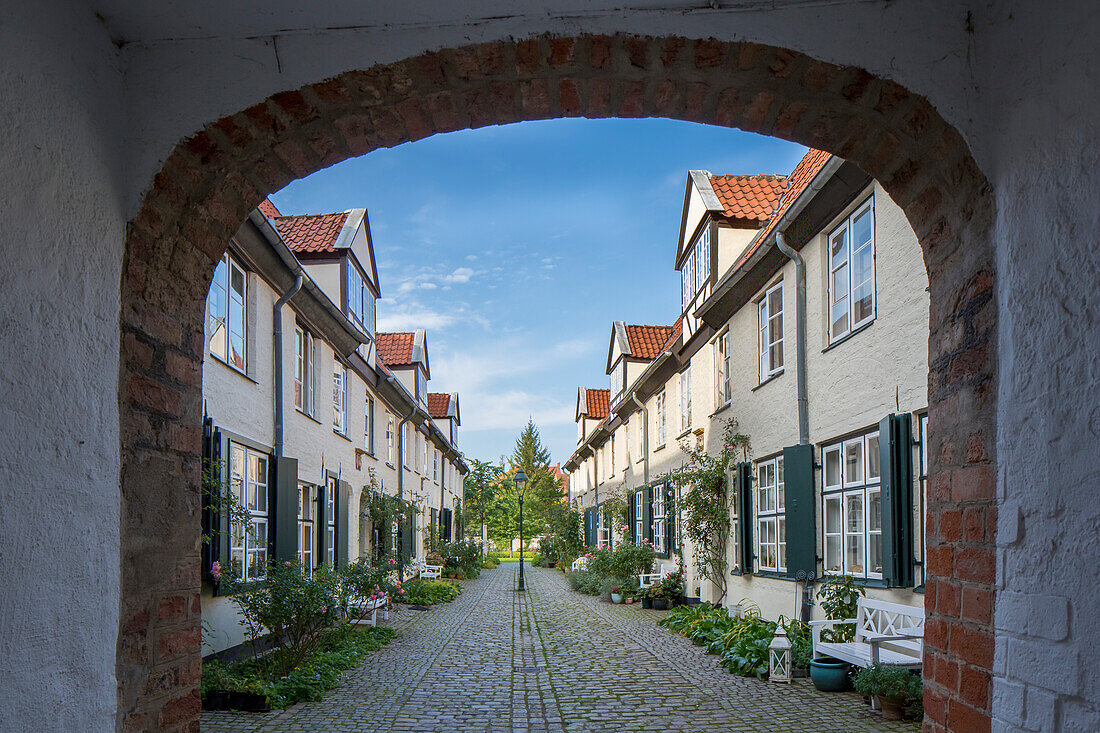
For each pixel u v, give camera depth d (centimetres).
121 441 254
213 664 779
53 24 227
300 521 1231
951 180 273
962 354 268
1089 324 199
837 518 919
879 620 770
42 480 214
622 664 967
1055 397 213
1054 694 208
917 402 724
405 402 2091
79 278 236
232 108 272
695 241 1502
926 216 297
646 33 265
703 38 265
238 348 975
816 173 845
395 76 279
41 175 219
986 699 243
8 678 198
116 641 246
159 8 256
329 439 1403
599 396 3525
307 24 271
